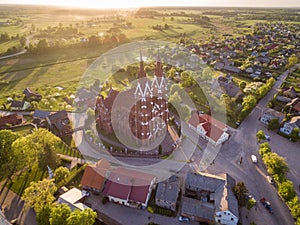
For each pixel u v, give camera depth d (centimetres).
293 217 5712
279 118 9512
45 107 11494
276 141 8556
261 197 6262
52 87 14050
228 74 15012
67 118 9856
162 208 5909
